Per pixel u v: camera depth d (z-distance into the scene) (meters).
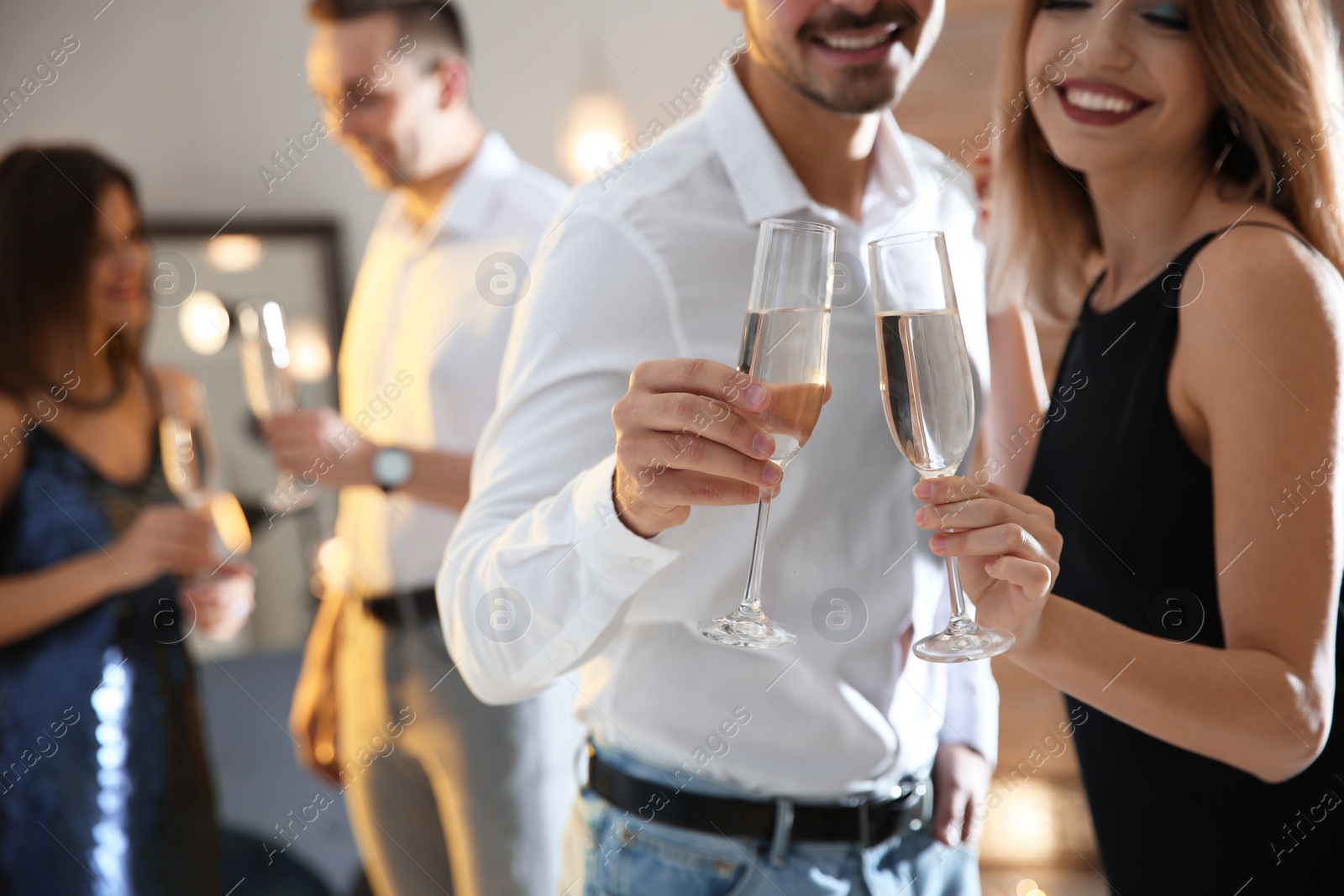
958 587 0.77
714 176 0.98
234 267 2.72
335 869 2.09
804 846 0.94
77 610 1.47
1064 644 0.79
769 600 0.95
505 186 1.71
